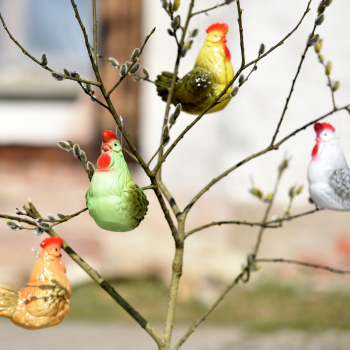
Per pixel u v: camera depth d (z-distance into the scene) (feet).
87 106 25.62
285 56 21.75
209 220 22.31
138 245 22.15
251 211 22.03
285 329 15.94
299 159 21.79
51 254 5.74
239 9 5.45
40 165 25.48
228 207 22.21
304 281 20.76
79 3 25.76
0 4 26.20
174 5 6.09
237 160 22.29
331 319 17.20
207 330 15.96
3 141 25.90
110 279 21.22
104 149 5.38
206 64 6.75
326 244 21.54
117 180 5.32
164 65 22.61
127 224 5.41
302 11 21.49
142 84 23.86
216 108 6.90
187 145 22.63
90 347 14.06
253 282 20.84
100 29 24.82
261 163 22.04
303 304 19.01
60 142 5.61
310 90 21.67
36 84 25.95
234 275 21.01
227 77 6.73
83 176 24.89
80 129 25.72
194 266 21.39
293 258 21.58
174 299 6.24
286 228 21.79
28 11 26.14
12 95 26.02
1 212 23.72
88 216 23.34
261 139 22.04
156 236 22.44
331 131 6.33
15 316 5.48
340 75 21.47
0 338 15.16
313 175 6.30
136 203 5.36
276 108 21.94
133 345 14.29
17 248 22.30
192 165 22.63
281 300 19.47
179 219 6.45
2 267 21.49
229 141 22.31
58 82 25.79
